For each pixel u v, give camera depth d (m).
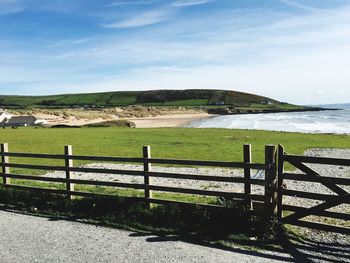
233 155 30.78
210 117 178.75
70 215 11.50
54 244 9.02
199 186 17.72
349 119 135.75
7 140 49.81
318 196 9.11
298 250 8.45
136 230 9.95
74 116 165.62
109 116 176.12
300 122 115.00
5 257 8.25
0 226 10.54
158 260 7.96
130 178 20.66
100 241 9.17
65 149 12.82
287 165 25.34
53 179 13.12
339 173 21.77
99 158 12.12
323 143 40.56
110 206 11.48
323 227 9.02
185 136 53.22
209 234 9.46
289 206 9.50
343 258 8.02
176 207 10.57
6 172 14.26
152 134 58.62
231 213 9.82
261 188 16.75
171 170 24.16
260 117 164.38
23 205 12.76
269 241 8.96
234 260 7.92
